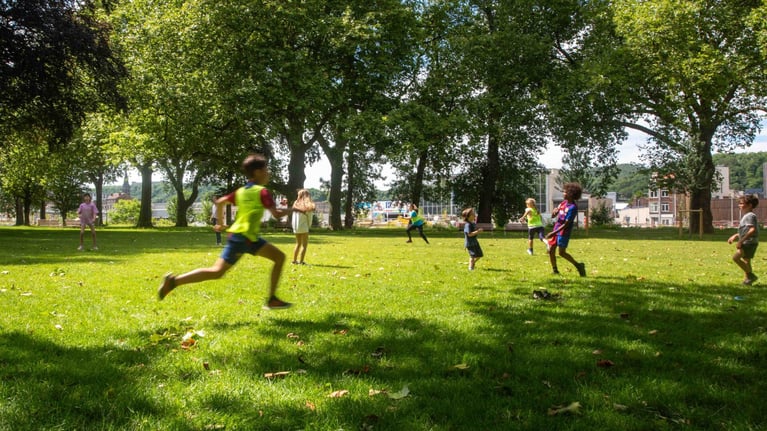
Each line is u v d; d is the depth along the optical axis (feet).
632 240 79.61
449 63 108.06
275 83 87.45
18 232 102.47
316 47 97.96
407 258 44.73
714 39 95.81
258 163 18.34
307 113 95.81
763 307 21.54
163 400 10.75
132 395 10.93
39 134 93.81
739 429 9.62
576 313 19.81
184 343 15.03
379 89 98.99
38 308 20.10
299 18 92.22
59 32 69.26
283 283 27.66
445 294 24.26
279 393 11.21
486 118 107.45
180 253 48.19
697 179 104.37
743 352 14.65
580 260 43.70
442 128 94.68
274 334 16.31
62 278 29.04
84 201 51.62
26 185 180.96
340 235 95.61
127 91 93.71
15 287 25.44
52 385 11.41
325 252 51.19
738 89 103.24
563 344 15.34
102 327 16.97
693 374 12.75
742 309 21.02
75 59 76.02
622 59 96.78
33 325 17.16
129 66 92.68
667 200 324.60
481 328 17.21
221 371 12.70
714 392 11.42
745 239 28.17
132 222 264.11
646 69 98.78
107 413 10.18
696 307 21.34
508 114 104.63
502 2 108.47
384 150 98.43
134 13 98.89
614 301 22.54
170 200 294.87
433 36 113.09
